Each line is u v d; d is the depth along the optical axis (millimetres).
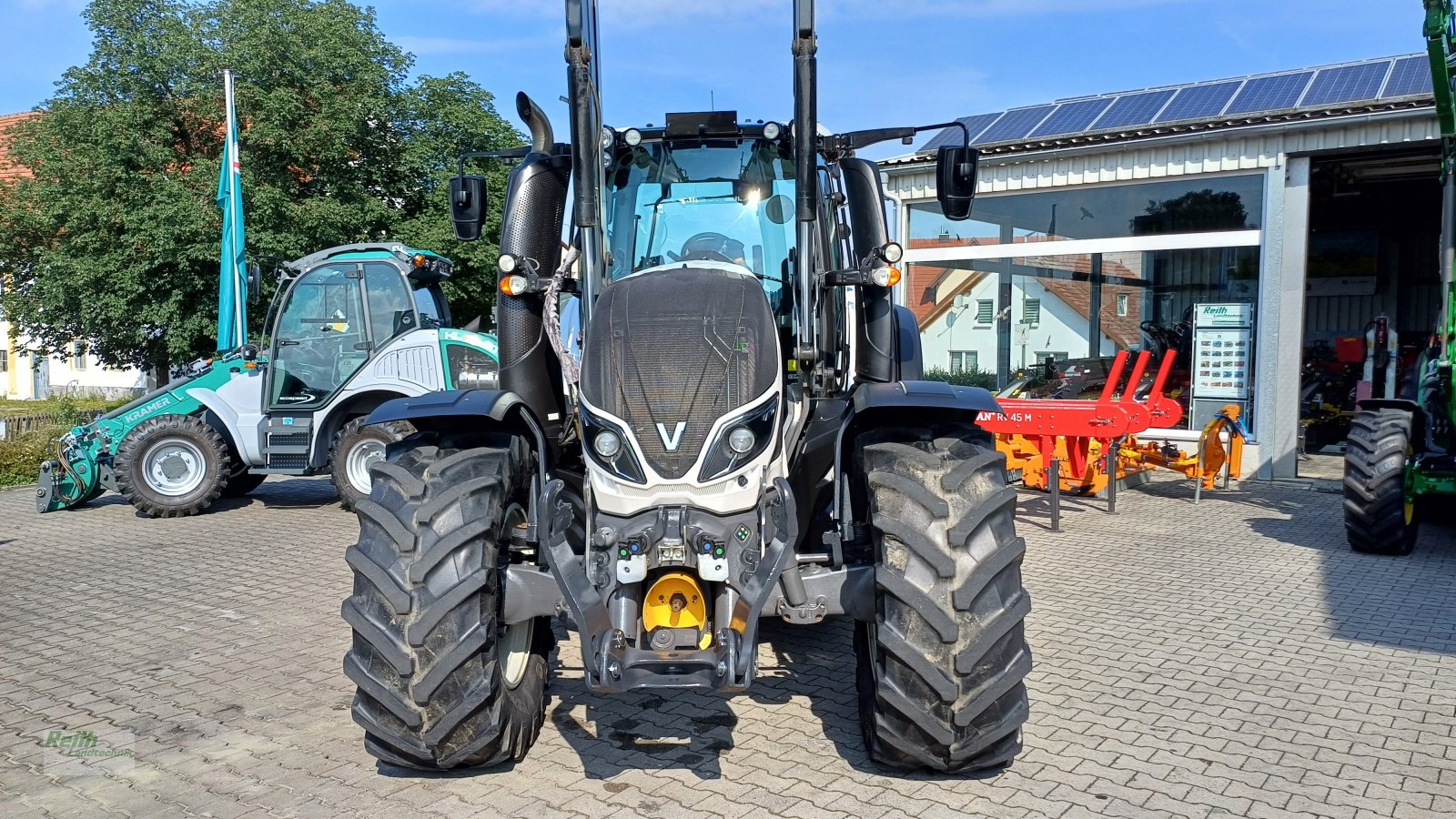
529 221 4309
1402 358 14680
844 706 4406
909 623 3297
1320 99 10938
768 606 3479
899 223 13516
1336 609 5914
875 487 3453
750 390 3396
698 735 4102
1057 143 11883
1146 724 4164
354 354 9891
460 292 19312
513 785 3664
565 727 4203
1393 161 12883
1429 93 9898
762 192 4520
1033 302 12703
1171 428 11742
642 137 4531
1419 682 4656
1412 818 3361
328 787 3682
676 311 3551
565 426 4223
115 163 16906
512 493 3818
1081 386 12305
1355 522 7270
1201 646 5219
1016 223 12703
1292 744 3955
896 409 3791
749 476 3342
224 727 4289
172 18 17500
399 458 3760
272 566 7473
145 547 8281
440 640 3340
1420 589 6367
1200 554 7406
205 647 5461
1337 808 3430
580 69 3664
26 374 31609
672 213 4523
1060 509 9281
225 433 10344
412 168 18969
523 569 3602
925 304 13484
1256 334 11188
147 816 3482
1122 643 5273
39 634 5742
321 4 18672
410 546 3379
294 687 4797
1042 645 5250
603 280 4027
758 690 4613
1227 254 11359
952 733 3318
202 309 16984
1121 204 11961
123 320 17438
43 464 10023
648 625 3293
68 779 3783
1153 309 11883
